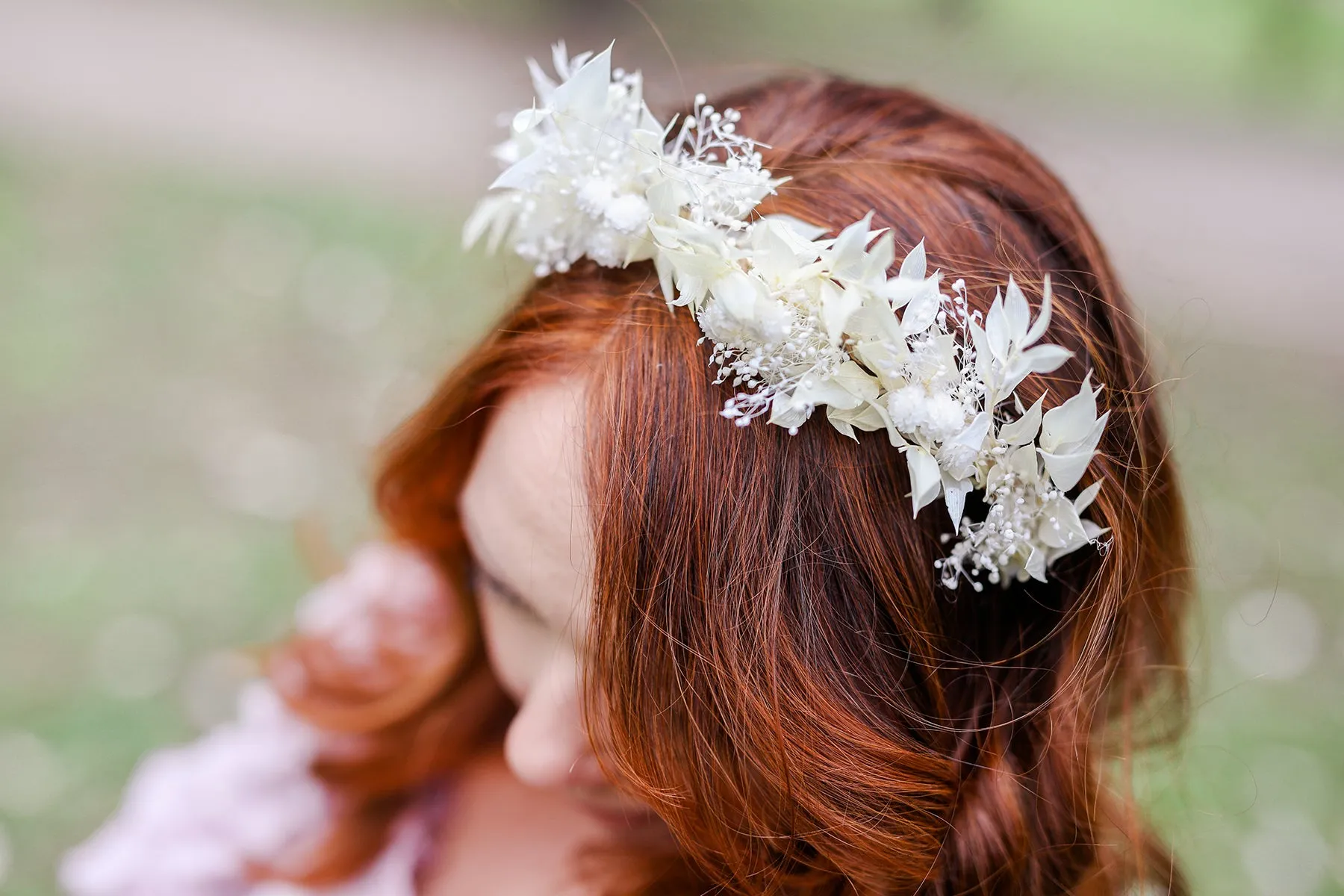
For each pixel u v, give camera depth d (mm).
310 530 1663
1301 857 1855
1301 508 2771
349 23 5414
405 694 1162
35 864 1797
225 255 3254
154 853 1211
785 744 666
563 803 1021
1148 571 808
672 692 667
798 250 619
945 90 2646
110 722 2010
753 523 646
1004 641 804
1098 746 881
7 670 2057
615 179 681
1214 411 3170
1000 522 667
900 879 736
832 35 4098
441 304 2998
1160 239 4156
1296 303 4012
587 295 738
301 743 1234
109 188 3463
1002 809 767
